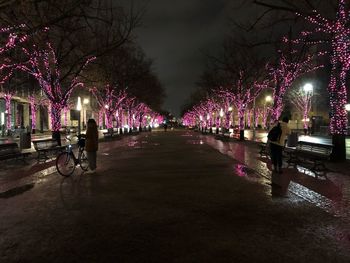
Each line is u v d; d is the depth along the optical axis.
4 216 7.01
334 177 11.24
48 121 68.44
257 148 23.45
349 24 13.73
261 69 31.23
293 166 13.97
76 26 18.44
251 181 10.84
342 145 14.33
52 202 8.18
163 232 5.93
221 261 4.73
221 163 15.57
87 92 64.38
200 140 35.88
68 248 5.24
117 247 5.26
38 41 18.39
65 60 22.94
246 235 5.76
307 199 8.29
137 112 69.12
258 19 13.96
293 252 5.04
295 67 21.61
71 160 12.43
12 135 42.12
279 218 6.73
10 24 12.30
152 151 22.47
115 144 29.75
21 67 20.27
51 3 10.86
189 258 4.84
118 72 38.72
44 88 21.55
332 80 14.38
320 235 5.74
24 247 5.30
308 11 13.09
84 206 7.78
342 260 4.76
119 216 6.94
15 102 55.19
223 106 53.03
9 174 12.44
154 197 8.66
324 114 57.56
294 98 59.16
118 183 10.68
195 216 6.90
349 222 6.45
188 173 12.62
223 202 8.08
